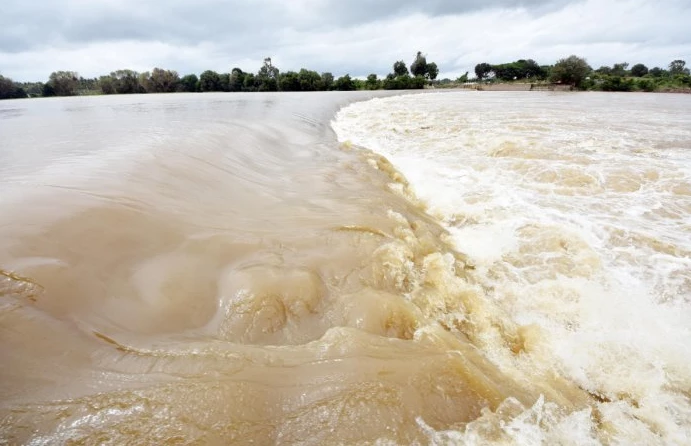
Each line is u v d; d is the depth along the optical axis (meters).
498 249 5.58
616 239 5.62
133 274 3.46
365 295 3.63
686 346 3.62
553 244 5.53
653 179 7.94
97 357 2.48
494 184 8.21
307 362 2.70
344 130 17.28
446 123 16.73
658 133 12.89
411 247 4.97
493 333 3.73
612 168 8.70
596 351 3.54
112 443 1.95
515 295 4.49
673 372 3.32
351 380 2.54
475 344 3.57
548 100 31.69
